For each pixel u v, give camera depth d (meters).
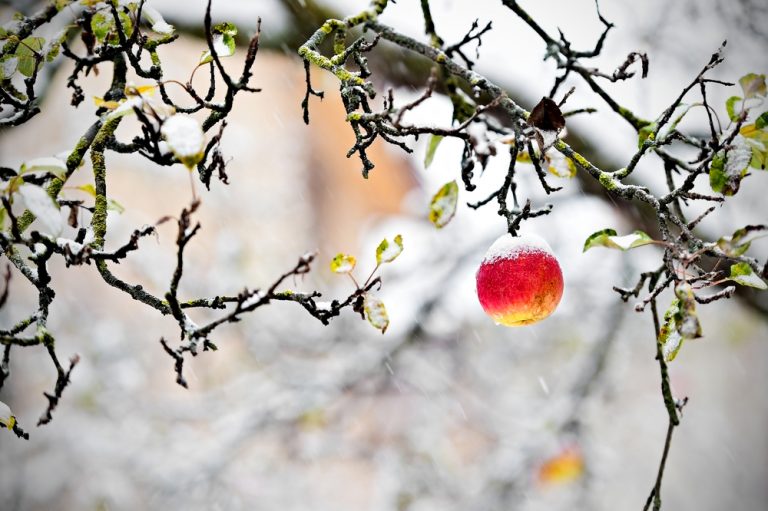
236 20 3.33
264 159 9.90
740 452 8.24
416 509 5.25
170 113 1.46
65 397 5.77
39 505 5.93
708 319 6.95
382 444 5.73
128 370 5.86
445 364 5.50
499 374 6.07
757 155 1.57
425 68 3.34
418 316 4.36
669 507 7.44
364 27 1.71
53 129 7.38
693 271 1.81
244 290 1.46
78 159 1.65
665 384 1.49
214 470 4.77
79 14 1.77
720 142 1.61
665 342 1.55
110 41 1.79
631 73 1.74
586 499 5.12
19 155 7.29
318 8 3.30
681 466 7.51
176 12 3.29
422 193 5.47
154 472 5.13
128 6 1.76
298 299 1.54
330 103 11.91
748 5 3.13
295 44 3.39
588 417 4.87
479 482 5.05
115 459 5.62
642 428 6.78
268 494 5.63
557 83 1.82
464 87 2.99
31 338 1.50
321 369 5.09
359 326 5.18
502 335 5.97
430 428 5.52
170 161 1.64
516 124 1.61
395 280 4.89
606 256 4.77
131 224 6.45
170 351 1.43
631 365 7.18
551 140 1.60
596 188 3.62
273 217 7.91
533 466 4.80
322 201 12.29
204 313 5.90
